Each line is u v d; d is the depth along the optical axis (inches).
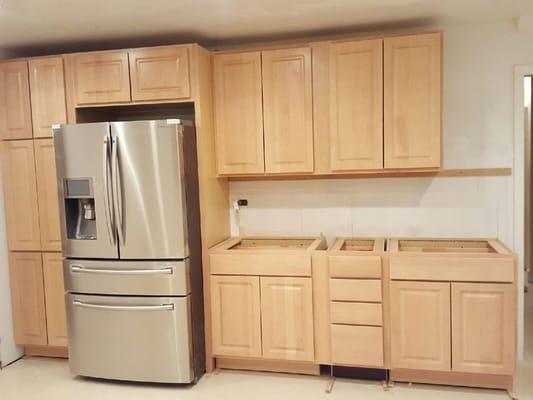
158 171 119.4
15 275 142.3
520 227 131.0
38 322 141.9
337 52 124.0
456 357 113.5
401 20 124.4
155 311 122.3
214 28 127.3
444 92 132.8
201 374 129.3
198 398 117.3
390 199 138.4
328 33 134.9
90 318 127.0
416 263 113.6
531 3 113.2
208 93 131.9
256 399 115.6
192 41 139.6
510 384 114.2
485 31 129.0
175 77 126.0
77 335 128.8
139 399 118.0
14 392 123.7
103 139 121.3
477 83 130.6
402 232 138.3
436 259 112.4
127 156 120.4
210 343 130.5
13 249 141.9
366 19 122.7
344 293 118.0
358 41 122.3
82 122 136.5
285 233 146.5
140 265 122.9
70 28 124.3
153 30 127.9
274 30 130.8
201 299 130.6
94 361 128.0
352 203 141.0
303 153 129.6
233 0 105.7
